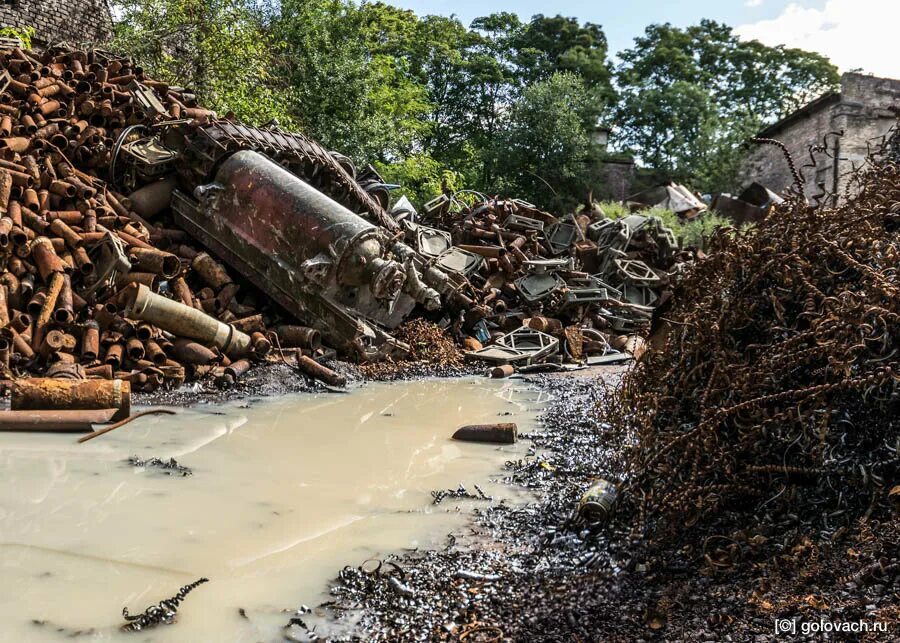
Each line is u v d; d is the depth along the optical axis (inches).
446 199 674.8
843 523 149.9
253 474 223.1
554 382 418.9
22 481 205.6
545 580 153.4
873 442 156.7
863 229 174.9
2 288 333.7
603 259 637.9
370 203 521.7
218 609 138.9
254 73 882.8
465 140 1978.3
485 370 456.4
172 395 331.3
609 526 177.5
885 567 127.0
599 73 2224.4
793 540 149.1
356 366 420.5
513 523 188.2
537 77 2180.1
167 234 444.1
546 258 624.4
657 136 2162.9
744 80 2642.7
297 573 155.8
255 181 434.3
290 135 519.8
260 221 429.4
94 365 330.3
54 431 261.3
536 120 1663.4
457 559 165.0
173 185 461.4
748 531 155.9
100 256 376.5
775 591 132.0
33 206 369.7
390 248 446.0
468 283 541.3
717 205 1189.7
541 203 1658.5
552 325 531.5
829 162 1194.6
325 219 418.9
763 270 174.2
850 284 167.9
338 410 323.9
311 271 405.4
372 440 271.7
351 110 1107.9
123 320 352.5
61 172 408.8
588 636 128.2
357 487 215.3
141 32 790.5
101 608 137.1
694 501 160.7
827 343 153.3
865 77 1180.5
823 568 134.7
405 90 1413.6
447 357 470.3
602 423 293.1
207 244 448.5
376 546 171.8
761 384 162.6
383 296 422.3
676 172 1861.5
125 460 230.4
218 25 828.0
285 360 393.1
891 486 149.9
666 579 148.9
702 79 2573.8
